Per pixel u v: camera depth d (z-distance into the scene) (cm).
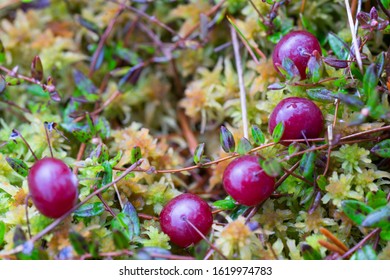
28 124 28
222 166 27
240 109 28
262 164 23
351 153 25
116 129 29
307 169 24
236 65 29
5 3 30
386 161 25
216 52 30
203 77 29
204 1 29
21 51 30
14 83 26
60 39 30
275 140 24
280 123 24
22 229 24
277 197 25
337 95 24
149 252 23
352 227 25
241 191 24
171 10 31
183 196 24
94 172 25
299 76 25
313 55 24
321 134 25
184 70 30
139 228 24
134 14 30
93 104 29
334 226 24
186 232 24
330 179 24
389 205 23
